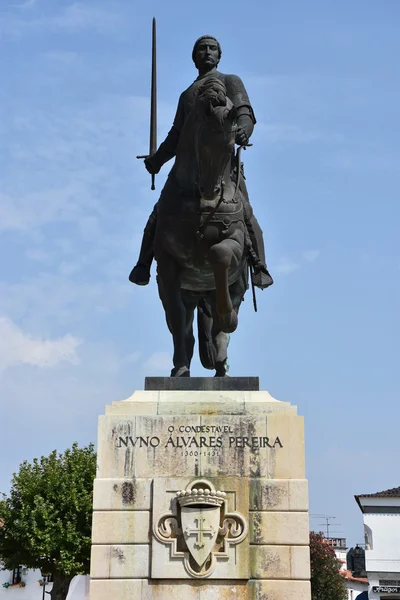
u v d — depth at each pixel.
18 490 26.80
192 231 6.21
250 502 5.64
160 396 6.00
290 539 5.57
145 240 7.07
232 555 5.52
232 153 5.97
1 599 34.88
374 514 31.69
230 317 6.24
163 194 6.52
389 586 30.91
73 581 33.81
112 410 5.92
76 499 26.03
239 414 5.88
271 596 5.47
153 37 7.76
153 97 7.58
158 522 5.59
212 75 6.97
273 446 5.77
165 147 7.09
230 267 6.11
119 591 5.50
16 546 26.81
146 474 5.72
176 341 6.45
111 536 5.60
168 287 6.44
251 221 6.91
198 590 5.48
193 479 5.69
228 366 6.87
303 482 5.68
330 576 29.98
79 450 27.56
